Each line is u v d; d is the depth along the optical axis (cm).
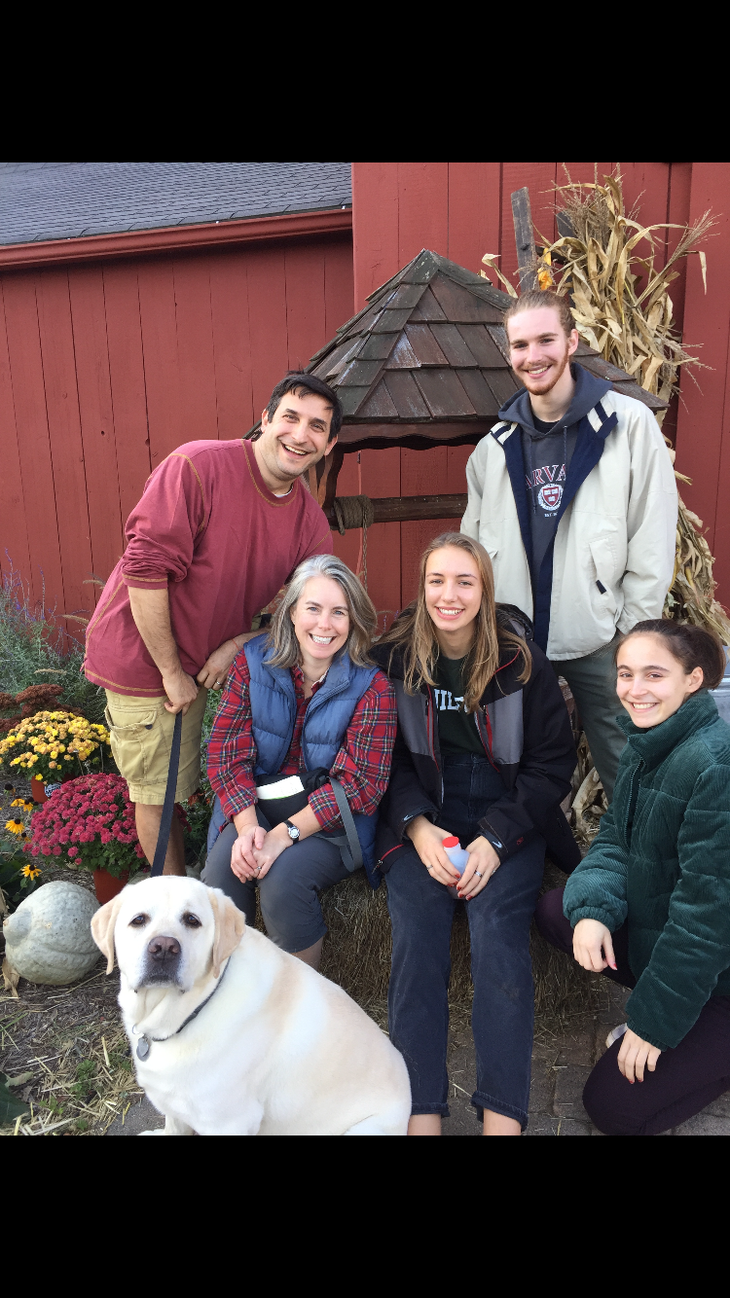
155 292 555
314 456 255
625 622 290
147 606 247
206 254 538
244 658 252
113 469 592
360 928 268
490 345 319
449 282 334
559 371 270
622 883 218
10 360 596
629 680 206
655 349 386
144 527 244
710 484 411
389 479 452
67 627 617
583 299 389
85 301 571
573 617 289
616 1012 267
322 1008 192
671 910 194
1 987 282
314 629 236
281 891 233
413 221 430
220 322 546
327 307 523
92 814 305
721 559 417
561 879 273
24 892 330
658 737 204
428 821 247
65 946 274
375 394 290
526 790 241
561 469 286
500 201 416
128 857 297
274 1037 186
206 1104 179
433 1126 196
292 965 197
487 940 216
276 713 248
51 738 361
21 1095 234
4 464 614
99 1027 261
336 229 498
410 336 310
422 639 248
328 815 236
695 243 392
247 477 258
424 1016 209
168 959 166
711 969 187
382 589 487
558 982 262
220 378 555
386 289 344
